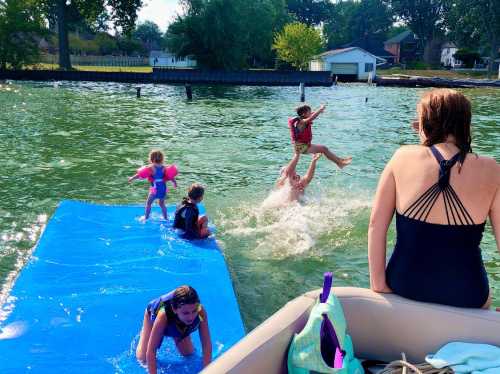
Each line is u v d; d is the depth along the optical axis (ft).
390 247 23.75
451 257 7.93
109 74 177.78
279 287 20.42
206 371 6.78
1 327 14.99
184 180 37.93
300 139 31.09
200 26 196.13
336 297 8.00
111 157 46.42
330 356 7.48
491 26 238.48
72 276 18.80
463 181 7.78
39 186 35.58
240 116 82.12
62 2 198.70
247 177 39.32
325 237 25.77
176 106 97.81
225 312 16.43
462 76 234.99
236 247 24.38
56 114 79.61
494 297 19.74
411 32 337.52
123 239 22.93
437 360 7.61
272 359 7.34
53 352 13.84
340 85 185.26
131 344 14.37
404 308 8.13
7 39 183.01
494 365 7.41
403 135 63.00
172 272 19.47
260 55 239.71
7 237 25.25
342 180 38.47
